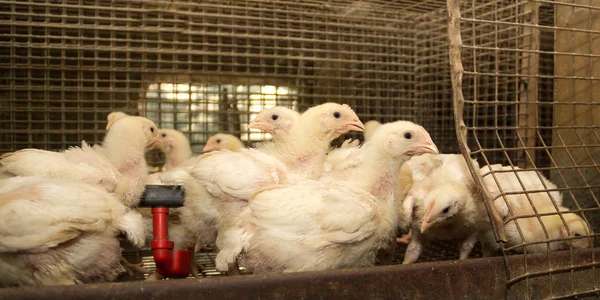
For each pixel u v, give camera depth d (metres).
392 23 1.34
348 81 1.38
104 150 0.83
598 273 0.69
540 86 1.28
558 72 0.94
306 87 1.31
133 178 0.81
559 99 0.94
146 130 0.85
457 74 0.64
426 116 1.38
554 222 0.78
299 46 1.33
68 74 1.29
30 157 0.73
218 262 0.67
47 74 1.12
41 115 1.25
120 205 0.67
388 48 1.37
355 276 0.59
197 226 0.78
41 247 0.60
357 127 0.79
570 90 0.92
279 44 1.33
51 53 1.26
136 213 0.70
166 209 0.73
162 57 1.34
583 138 0.91
